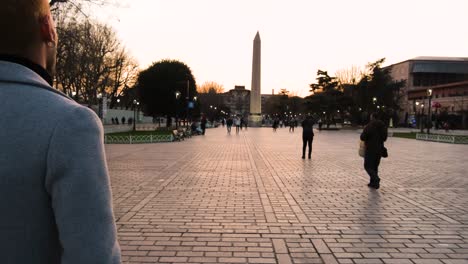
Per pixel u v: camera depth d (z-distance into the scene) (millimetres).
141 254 4793
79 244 1149
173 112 50250
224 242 5262
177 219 6383
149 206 7277
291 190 8977
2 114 1176
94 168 1205
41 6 1329
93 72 37156
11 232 1161
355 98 65000
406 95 86188
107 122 66188
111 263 1198
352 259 4695
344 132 49031
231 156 16797
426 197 8312
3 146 1148
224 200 7844
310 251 4945
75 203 1157
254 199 7957
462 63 85250
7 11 1241
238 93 159125
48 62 1433
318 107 63969
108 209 1241
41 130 1171
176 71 49469
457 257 4781
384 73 67812
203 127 39156
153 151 19234
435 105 63812
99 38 40344
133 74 58625
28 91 1231
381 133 9438
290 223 6207
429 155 18484
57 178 1168
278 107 104812
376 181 9289
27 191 1158
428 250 5016
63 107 1231
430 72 84812
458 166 13945
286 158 16062
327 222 6285
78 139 1192
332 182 10133
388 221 6383
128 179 10422
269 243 5234
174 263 4516
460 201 7934
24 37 1281
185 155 17156
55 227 1221
